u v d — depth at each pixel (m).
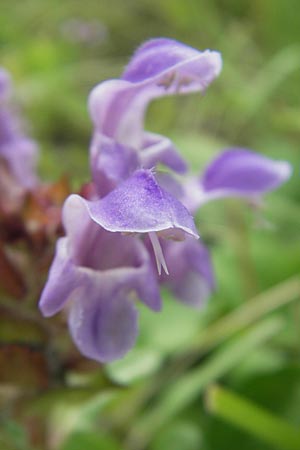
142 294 0.05
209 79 0.05
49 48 0.15
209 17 0.14
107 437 0.08
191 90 0.05
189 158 0.10
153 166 0.06
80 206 0.05
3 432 0.08
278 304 0.08
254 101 0.11
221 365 0.08
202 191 0.07
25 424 0.07
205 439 0.08
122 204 0.05
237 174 0.07
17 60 0.15
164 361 0.08
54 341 0.07
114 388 0.07
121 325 0.05
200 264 0.06
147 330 0.08
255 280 0.09
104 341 0.05
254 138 0.12
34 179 0.07
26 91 0.13
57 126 0.13
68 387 0.07
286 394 0.08
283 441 0.07
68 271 0.05
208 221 0.10
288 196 0.10
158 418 0.08
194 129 0.12
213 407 0.07
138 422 0.08
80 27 0.15
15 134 0.07
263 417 0.07
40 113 0.13
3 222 0.06
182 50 0.05
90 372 0.07
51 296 0.05
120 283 0.05
